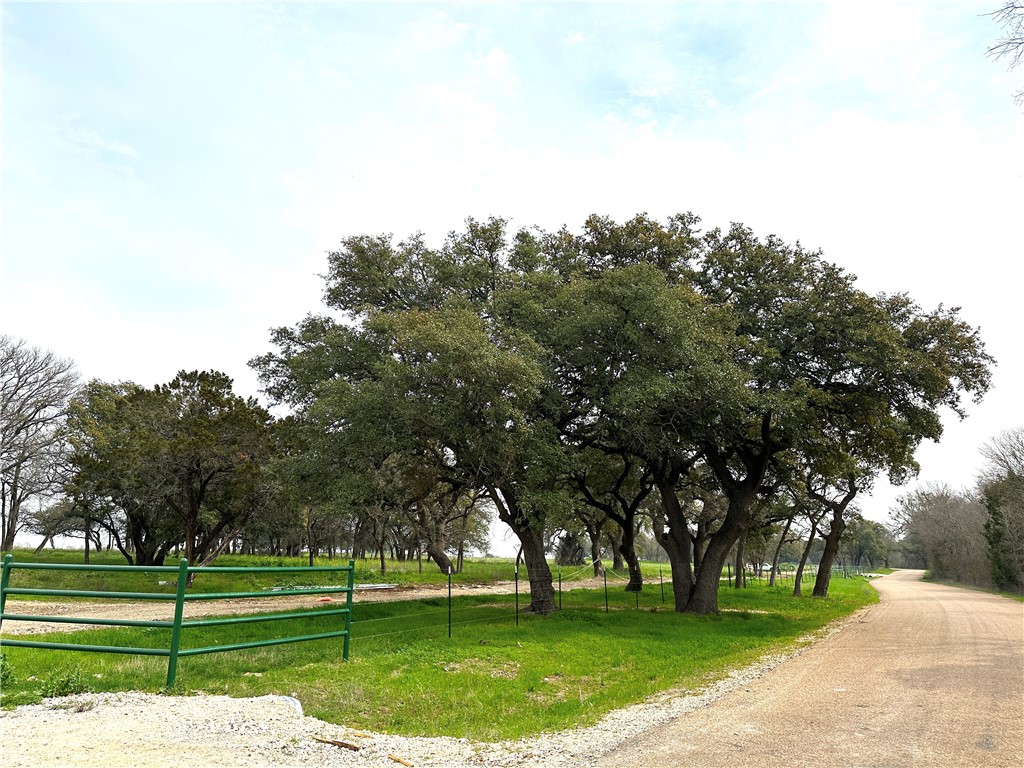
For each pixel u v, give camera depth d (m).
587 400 20.31
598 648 14.52
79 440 37.81
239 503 32.09
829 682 11.36
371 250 22.75
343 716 8.20
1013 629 20.42
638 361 18.72
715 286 23.52
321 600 25.98
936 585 64.88
